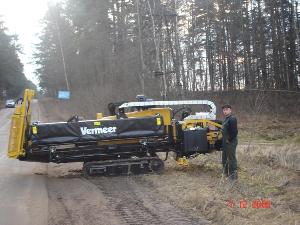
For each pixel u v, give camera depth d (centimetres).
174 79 3653
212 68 4862
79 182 1223
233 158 1135
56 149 1282
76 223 822
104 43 4731
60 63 7181
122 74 4197
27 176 1359
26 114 1282
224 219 786
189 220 811
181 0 3831
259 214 801
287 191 989
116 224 805
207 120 1343
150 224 797
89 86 5247
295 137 2352
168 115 1358
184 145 1320
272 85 4419
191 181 1142
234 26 4681
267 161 1443
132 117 1335
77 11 5150
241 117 3281
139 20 3622
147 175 1262
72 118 1305
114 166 1288
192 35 4356
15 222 839
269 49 4569
